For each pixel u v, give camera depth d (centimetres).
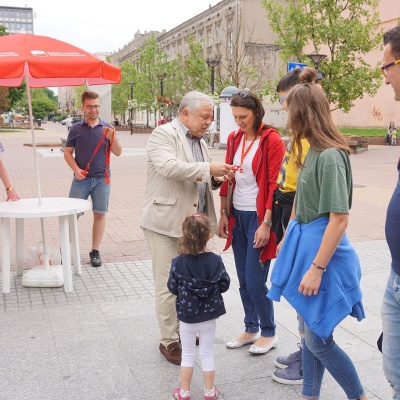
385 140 2931
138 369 337
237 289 492
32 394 305
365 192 1127
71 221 528
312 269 237
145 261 593
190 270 293
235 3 3859
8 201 521
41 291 488
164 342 348
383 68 210
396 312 213
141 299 466
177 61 4691
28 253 625
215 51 4228
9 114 8069
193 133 345
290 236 252
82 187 551
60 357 352
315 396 273
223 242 685
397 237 205
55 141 3275
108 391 309
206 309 294
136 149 2581
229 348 367
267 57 3359
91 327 403
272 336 360
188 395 297
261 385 318
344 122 3762
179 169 318
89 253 600
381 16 3266
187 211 342
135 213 889
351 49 2228
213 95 2442
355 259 254
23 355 354
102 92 1480
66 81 557
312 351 257
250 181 339
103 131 548
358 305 253
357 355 355
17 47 440
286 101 250
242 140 348
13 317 423
